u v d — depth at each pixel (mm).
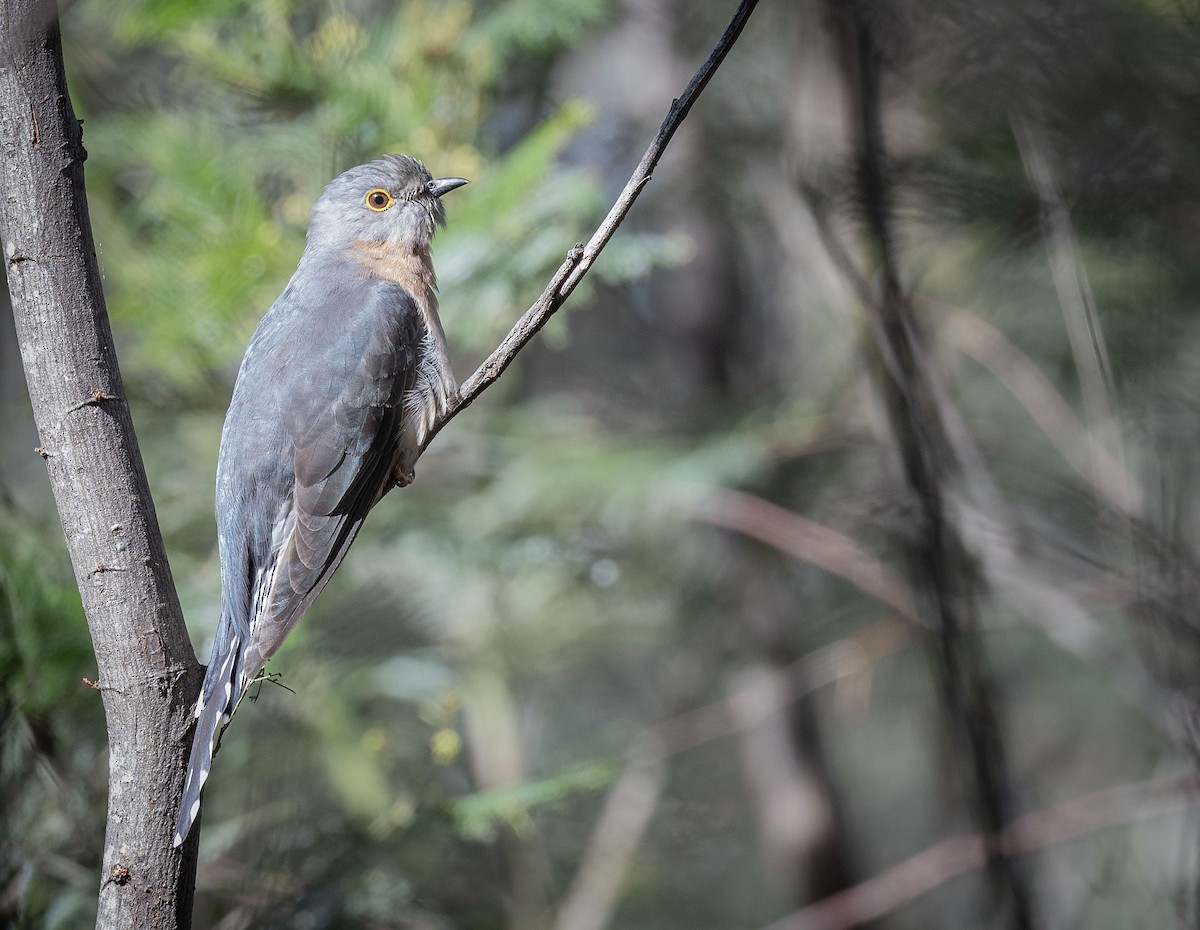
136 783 5711
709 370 16969
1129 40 7754
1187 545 9281
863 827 19125
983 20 7859
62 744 9109
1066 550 10500
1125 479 9680
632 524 14172
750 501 13539
